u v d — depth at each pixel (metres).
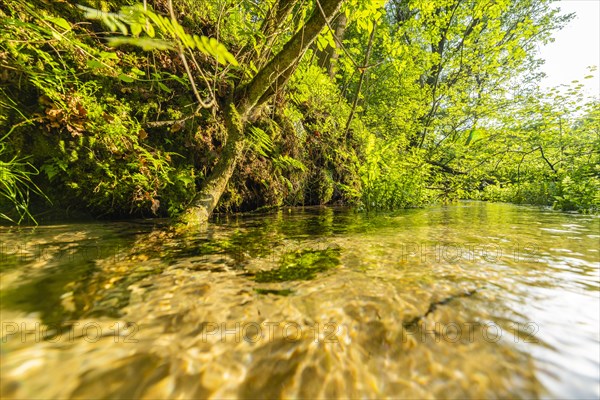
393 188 4.27
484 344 0.69
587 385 0.56
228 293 0.93
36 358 0.58
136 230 1.89
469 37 8.86
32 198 1.95
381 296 0.94
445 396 0.54
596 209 4.09
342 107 6.45
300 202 4.68
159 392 0.53
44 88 1.89
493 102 8.11
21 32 1.86
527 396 0.54
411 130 8.93
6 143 1.81
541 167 6.62
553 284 1.07
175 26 0.78
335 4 2.30
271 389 0.56
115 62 2.36
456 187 6.94
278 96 4.01
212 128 3.08
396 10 11.48
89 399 0.50
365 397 0.55
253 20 4.43
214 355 0.63
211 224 2.34
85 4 2.24
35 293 0.88
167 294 0.91
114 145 2.24
